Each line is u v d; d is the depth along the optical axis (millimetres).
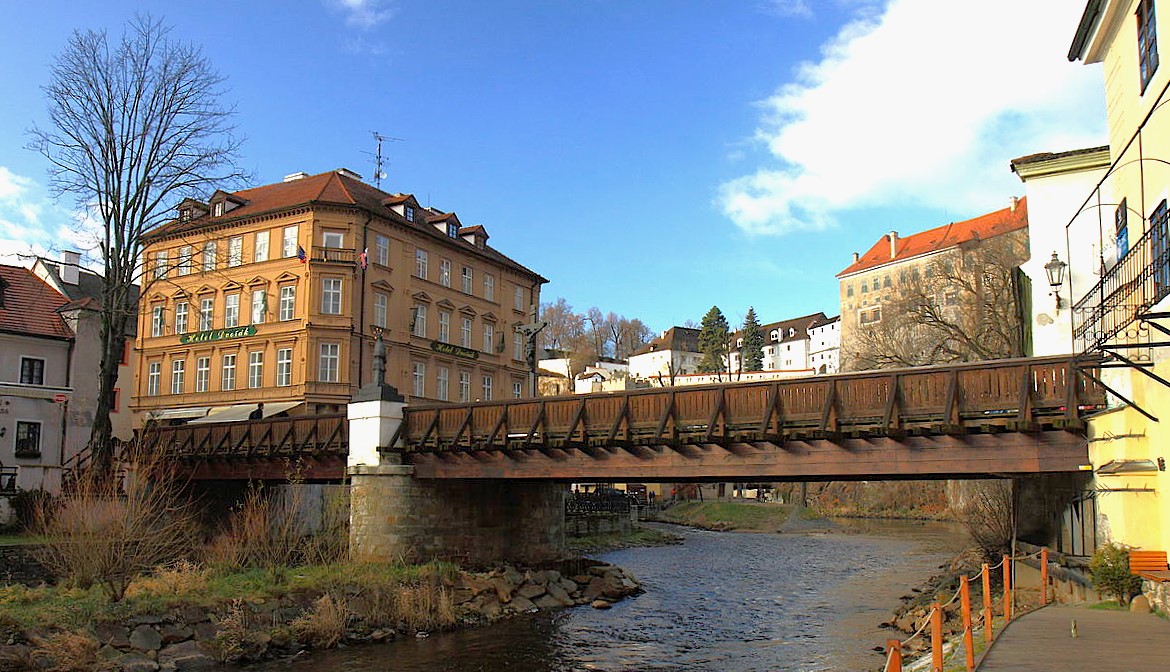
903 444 19609
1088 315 20922
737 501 81500
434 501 28734
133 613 18531
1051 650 10625
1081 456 17453
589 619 24562
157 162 34688
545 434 24984
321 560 27141
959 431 18375
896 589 30625
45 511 27266
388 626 21984
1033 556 18453
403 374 51406
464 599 25109
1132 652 10453
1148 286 15211
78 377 40156
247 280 50344
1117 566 14500
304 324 47469
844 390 20078
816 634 22125
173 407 52031
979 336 45438
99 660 16734
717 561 41312
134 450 30891
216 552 25156
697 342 149875
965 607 9742
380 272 50281
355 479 28094
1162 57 14898
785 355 145000
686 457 22844
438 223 56875
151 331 54438
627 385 109188
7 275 40906
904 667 15430
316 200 48375
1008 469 18219
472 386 57469
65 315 40906
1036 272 24344
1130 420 15195
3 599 18922
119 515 22094
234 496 37250
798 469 21031
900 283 60094
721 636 22078
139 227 34438
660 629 23062
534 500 32312
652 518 76125
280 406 47625
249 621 19828
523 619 24391
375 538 27516
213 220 51500
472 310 57938
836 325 133125
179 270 53344
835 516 71562
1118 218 18359
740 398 21734
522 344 63125
